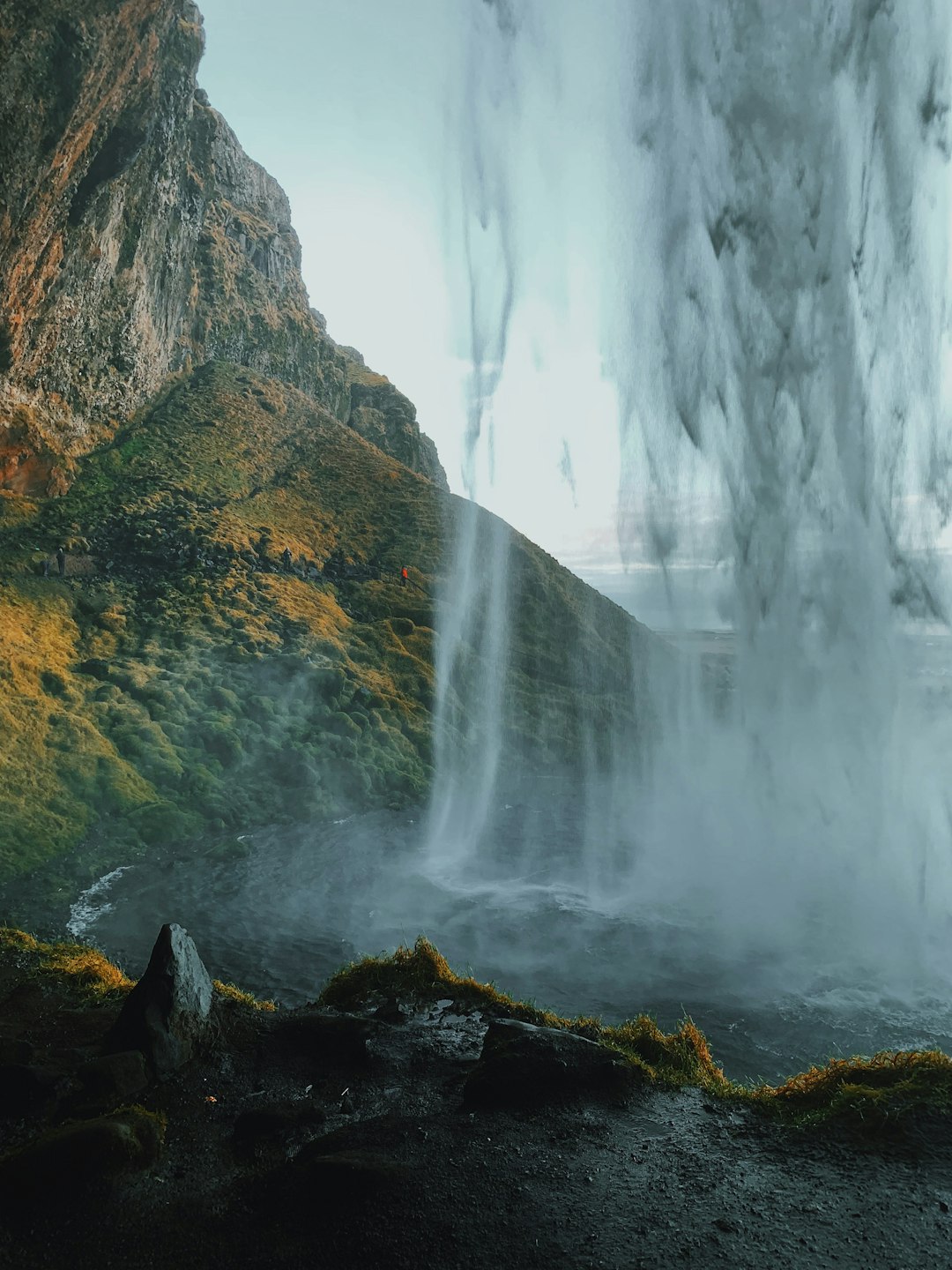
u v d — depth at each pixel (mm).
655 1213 3793
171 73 56719
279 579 48469
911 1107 4438
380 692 40000
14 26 36531
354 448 71562
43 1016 6473
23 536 45000
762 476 19078
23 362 48969
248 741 32781
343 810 31203
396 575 55062
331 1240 3707
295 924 20312
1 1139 4672
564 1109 4781
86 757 28578
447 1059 5578
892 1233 3594
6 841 23531
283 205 101688
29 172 40031
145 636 38938
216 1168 4348
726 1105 4809
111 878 23156
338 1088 5168
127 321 58000
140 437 59312
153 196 57500
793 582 19859
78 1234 3818
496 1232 3697
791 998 14750
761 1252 3496
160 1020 5477
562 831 29453
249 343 78062
